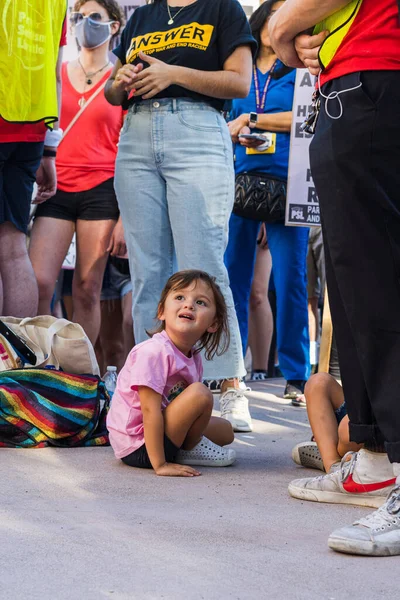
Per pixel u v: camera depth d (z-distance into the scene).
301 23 3.69
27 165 7.03
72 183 8.63
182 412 4.98
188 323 5.13
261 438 6.35
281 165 8.54
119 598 2.76
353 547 3.28
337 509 4.12
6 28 6.63
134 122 6.44
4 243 7.00
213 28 6.39
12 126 6.74
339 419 4.97
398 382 3.50
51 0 6.93
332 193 3.58
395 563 3.23
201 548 3.34
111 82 6.80
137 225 6.46
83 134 8.69
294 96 8.19
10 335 6.23
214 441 5.62
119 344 9.98
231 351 6.55
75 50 8.95
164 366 5.02
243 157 8.62
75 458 5.39
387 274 3.51
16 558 3.16
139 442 5.07
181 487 4.61
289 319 8.71
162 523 3.73
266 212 8.48
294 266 8.66
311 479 4.39
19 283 7.04
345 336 3.84
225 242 6.52
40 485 4.53
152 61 6.21
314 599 2.79
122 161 6.49
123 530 3.58
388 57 3.46
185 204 6.32
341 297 3.68
